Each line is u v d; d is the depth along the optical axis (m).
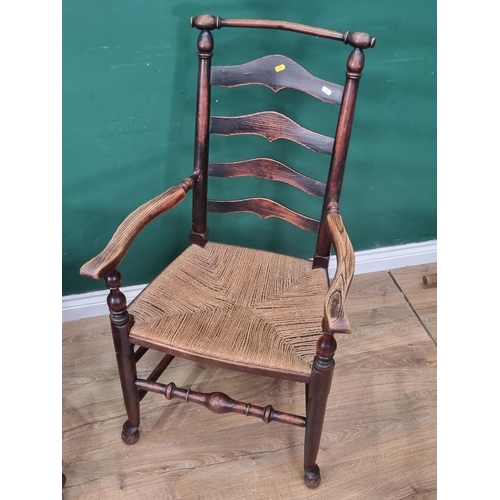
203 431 1.27
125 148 1.32
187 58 1.23
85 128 1.26
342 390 1.39
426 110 1.46
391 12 1.27
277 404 1.35
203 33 1.07
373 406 1.34
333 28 1.26
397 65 1.35
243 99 1.32
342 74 1.33
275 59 1.08
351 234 1.69
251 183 1.47
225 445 1.24
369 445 1.25
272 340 0.97
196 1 1.16
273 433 1.28
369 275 1.81
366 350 1.51
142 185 1.39
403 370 1.45
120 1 1.12
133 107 1.26
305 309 1.05
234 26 1.06
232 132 1.15
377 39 1.30
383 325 1.60
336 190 1.12
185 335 0.97
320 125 1.39
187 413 1.32
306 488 1.15
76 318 1.58
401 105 1.43
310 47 1.26
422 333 1.57
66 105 1.22
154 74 1.23
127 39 1.17
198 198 1.20
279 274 1.17
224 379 1.41
